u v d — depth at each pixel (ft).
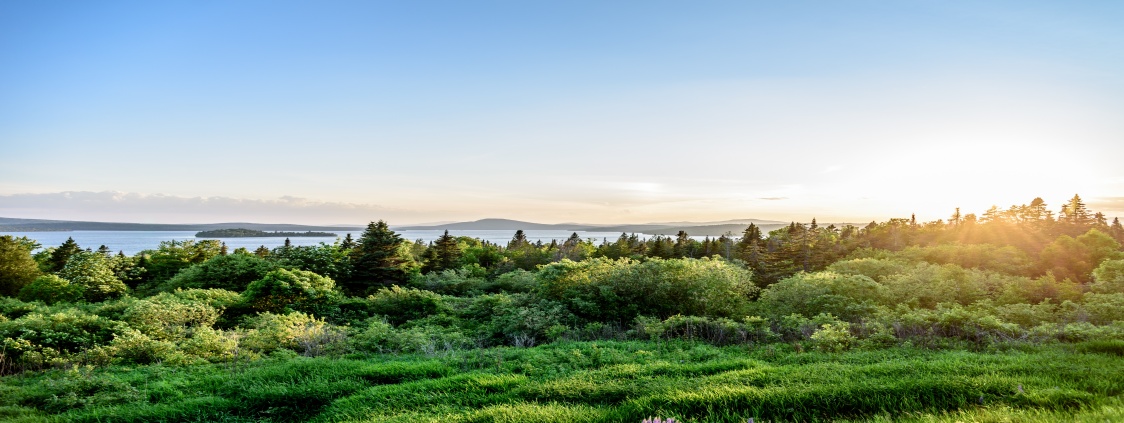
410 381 33.24
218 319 75.92
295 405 29.55
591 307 70.18
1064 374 24.99
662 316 72.18
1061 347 37.68
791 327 51.65
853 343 43.11
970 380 23.20
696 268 80.12
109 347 48.08
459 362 39.42
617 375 31.40
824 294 68.85
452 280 131.44
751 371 29.55
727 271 83.61
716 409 22.06
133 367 45.03
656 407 22.36
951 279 84.69
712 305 73.56
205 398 30.40
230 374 38.32
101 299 106.63
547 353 42.86
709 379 27.99
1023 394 20.81
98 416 27.63
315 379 33.71
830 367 31.01
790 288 74.28
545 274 84.17
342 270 136.56
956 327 46.55
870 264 104.58
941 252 138.21
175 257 149.69
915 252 142.41
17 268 118.21
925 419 18.35
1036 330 43.91
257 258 126.21
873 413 21.09
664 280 75.51
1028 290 82.33
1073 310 59.52
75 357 46.55
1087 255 128.67
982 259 130.31
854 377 26.48
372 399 28.25
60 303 82.48
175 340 55.88
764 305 74.59
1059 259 129.29
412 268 155.02
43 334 50.06
